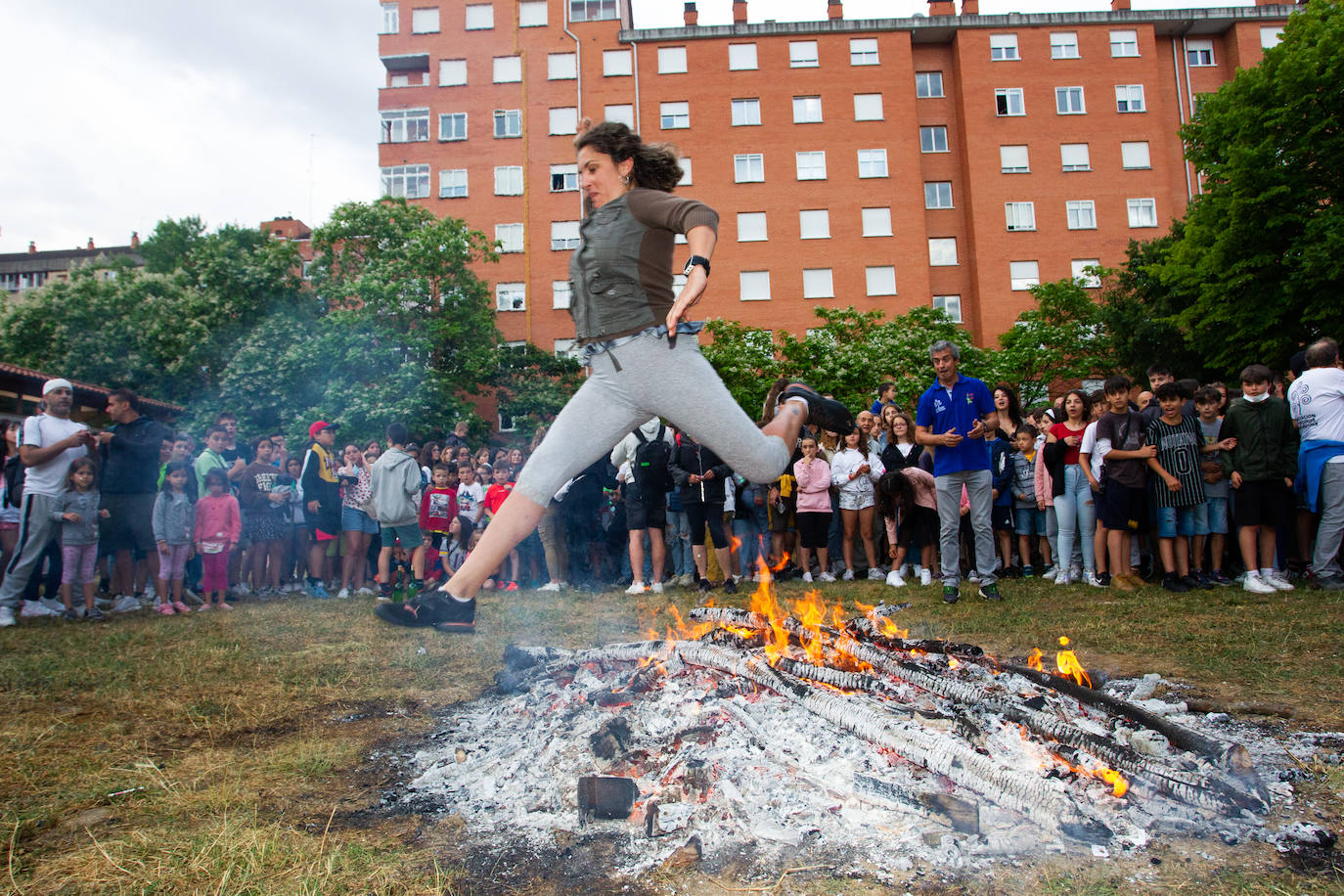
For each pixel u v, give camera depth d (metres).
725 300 37.03
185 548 8.23
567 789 2.76
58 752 3.36
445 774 3.03
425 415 31.81
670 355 2.79
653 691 3.49
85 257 66.88
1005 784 2.52
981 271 36.53
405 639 5.99
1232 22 37.09
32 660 5.17
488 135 39.03
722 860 2.29
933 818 2.44
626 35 38.28
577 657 4.16
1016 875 2.17
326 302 33.88
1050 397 32.78
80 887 2.20
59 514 7.38
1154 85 37.06
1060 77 37.19
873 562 9.00
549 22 39.16
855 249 36.97
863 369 28.80
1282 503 6.80
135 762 3.21
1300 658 4.27
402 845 2.44
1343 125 18.80
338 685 4.49
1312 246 18.28
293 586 10.11
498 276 38.44
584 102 38.59
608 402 2.89
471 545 10.43
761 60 37.88
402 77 41.19
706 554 9.45
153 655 5.35
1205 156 21.16
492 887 2.18
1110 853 2.28
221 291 33.19
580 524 9.42
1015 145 37.03
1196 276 21.38
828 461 9.30
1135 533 7.76
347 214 33.09
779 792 2.61
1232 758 2.65
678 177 2.96
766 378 29.89
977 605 6.60
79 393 21.73
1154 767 2.60
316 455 9.57
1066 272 36.47
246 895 2.12
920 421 7.03
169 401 32.66
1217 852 2.28
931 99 38.25
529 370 35.53
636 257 2.80
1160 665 4.30
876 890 2.10
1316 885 2.06
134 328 32.03
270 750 3.37
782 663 3.47
